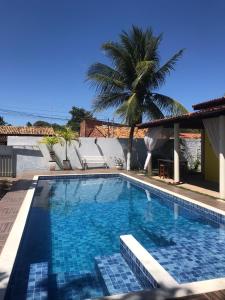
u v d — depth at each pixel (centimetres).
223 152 1096
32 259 675
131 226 927
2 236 676
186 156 2214
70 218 1018
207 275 593
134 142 2253
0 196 1198
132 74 2116
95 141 2188
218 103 1413
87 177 1878
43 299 507
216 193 1230
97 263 652
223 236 822
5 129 3197
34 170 2028
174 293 448
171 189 1340
